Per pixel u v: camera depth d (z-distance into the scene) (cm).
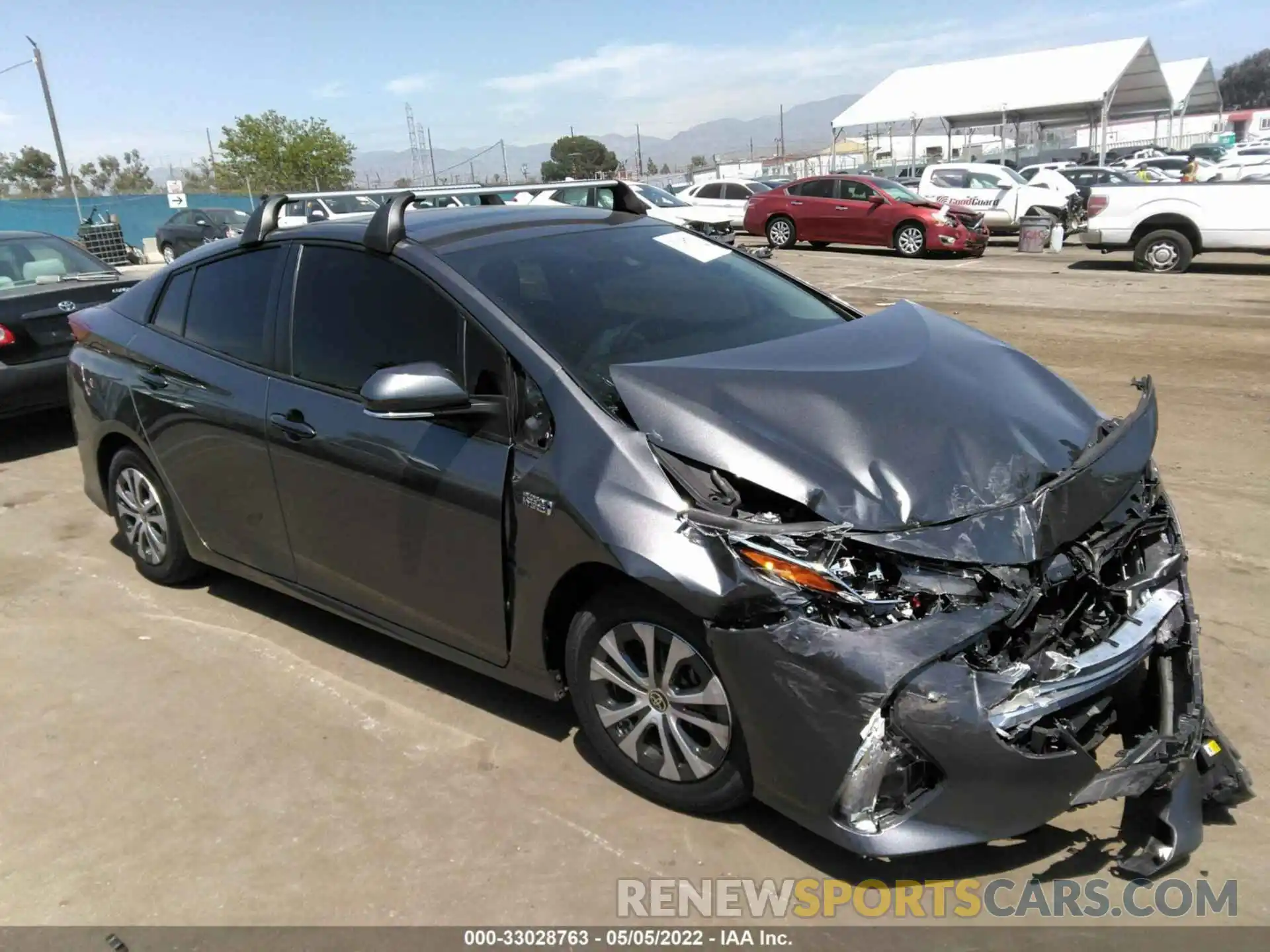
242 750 350
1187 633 287
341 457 355
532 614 312
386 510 346
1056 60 3531
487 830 303
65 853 302
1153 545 305
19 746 359
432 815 311
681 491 278
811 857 286
